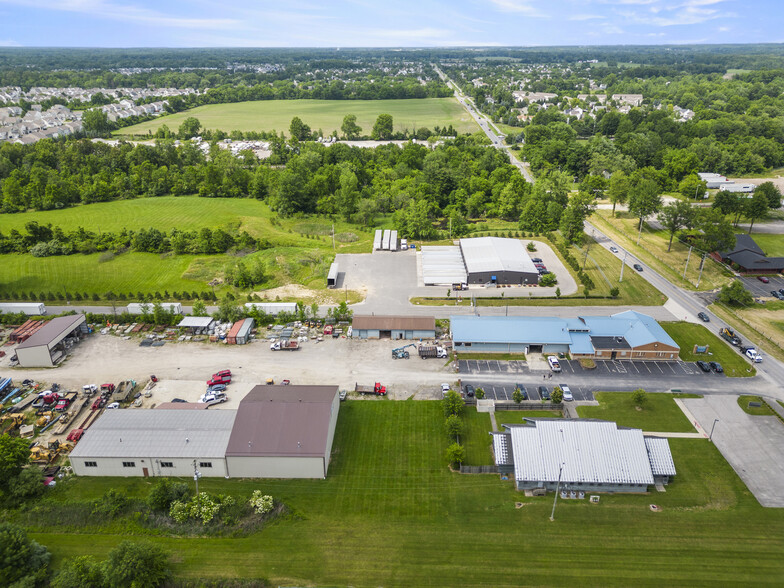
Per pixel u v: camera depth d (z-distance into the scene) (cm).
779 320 12675
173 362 11044
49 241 17012
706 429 8981
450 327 11919
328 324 12494
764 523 7144
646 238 18375
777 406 9562
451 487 7825
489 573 6444
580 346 11162
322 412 8475
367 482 7906
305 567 6525
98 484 7881
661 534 6975
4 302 13612
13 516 7238
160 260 16312
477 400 9781
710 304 13562
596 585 6281
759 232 18600
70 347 11650
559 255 16912
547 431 8144
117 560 6094
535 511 7375
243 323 12294
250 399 8844
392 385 10256
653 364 10950
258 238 18188
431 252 16662
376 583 6319
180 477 8044
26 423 9175
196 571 6450
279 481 7956
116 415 8688
